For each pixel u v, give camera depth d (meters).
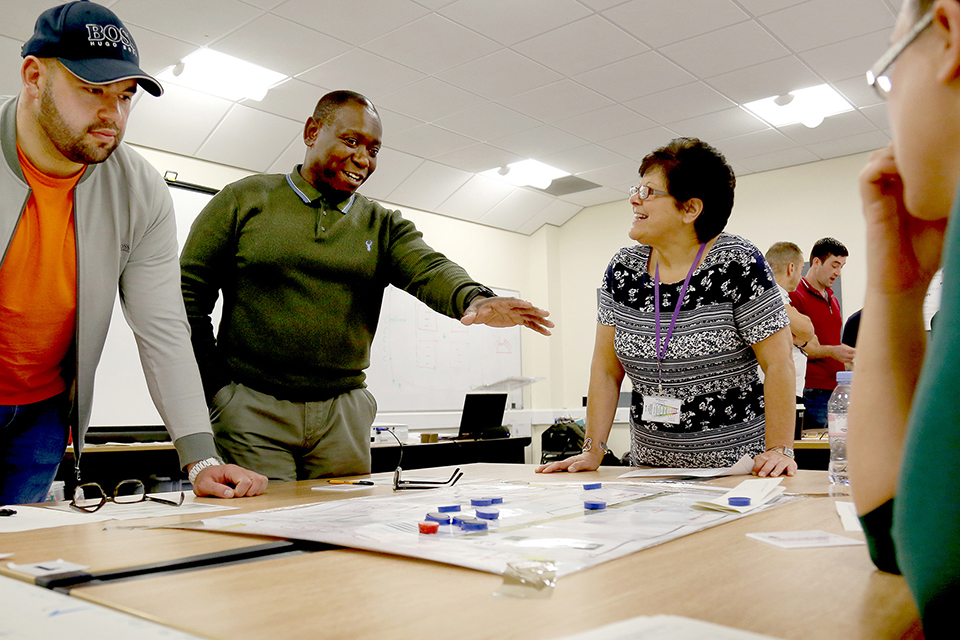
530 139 5.67
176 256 1.43
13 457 1.38
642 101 5.00
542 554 0.58
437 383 6.59
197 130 4.89
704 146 1.62
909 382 0.54
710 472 1.38
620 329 1.73
